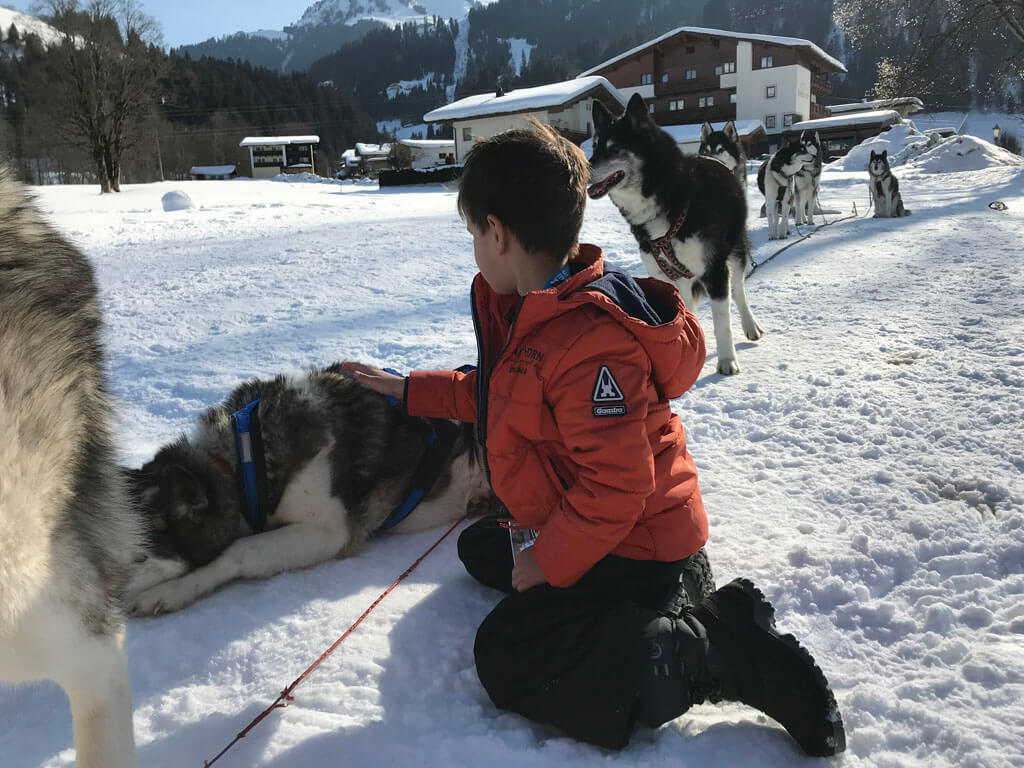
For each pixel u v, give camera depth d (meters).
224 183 38.19
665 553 1.61
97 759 1.28
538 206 1.61
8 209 1.24
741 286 4.71
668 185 4.44
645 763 1.45
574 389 1.52
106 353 1.49
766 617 1.50
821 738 1.41
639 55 51.22
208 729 1.62
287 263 8.02
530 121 1.69
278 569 2.30
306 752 1.53
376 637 1.93
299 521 2.40
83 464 1.26
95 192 30.16
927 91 24.56
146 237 11.13
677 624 1.47
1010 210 11.02
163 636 1.98
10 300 1.16
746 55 48.12
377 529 2.59
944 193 15.70
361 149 69.00
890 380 3.67
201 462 2.28
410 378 2.08
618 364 1.52
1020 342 4.07
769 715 1.48
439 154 66.81
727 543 2.28
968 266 6.37
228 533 2.28
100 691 1.27
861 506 2.47
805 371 3.95
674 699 1.44
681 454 1.72
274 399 2.40
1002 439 2.88
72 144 32.75
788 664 1.42
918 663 1.71
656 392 1.65
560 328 1.56
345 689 1.72
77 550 1.21
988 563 2.08
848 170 29.67
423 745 1.53
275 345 4.95
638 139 4.48
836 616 1.92
